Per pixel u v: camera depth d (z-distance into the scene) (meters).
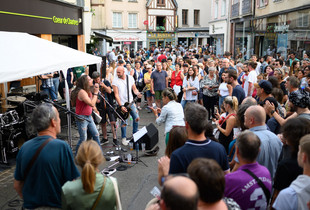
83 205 2.28
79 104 5.73
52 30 11.62
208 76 8.70
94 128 5.98
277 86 5.60
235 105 4.38
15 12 9.09
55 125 2.82
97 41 19.84
